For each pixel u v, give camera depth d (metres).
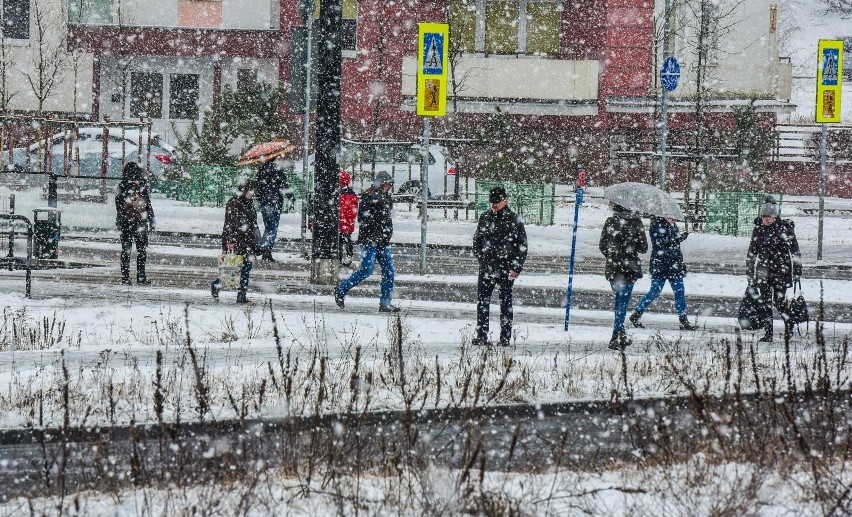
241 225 42.91
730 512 16.53
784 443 20.12
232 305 42.72
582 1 111.00
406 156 93.31
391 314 42.09
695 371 29.94
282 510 16.73
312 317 40.41
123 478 19.64
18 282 47.81
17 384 26.61
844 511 16.56
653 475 19.12
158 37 111.50
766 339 38.44
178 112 114.75
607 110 109.81
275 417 23.34
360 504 16.83
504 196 35.19
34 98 111.88
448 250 70.25
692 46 107.44
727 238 78.12
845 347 26.44
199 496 16.80
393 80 110.69
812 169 110.31
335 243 50.19
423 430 24.23
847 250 74.88
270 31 111.75
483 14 112.00
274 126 95.06
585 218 86.69
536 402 26.50
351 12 112.12
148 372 28.61
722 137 100.69
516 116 110.94
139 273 48.59
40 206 57.88
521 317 43.09
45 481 19.19
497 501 16.73
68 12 112.19
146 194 48.91
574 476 19.39
